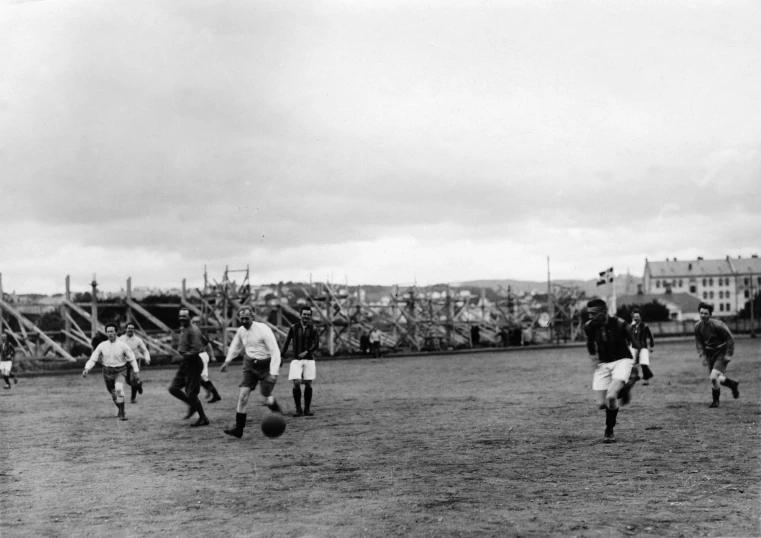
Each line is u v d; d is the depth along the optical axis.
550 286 76.94
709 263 164.62
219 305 47.34
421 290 66.62
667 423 14.29
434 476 9.70
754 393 20.20
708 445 11.66
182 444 12.88
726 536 6.78
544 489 8.82
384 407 18.61
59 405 20.77
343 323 54.97
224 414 17.64
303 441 12.93
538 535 6.86
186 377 15.47
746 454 10.85
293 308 54.69
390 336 61.03
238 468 10.50
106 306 45.22
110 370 16.73
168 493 8.97
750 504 7.94
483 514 7.67
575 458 10.83
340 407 18.75
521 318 75.56
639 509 7.79
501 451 11.55
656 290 164.38
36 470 10.66
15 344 42.91
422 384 26.42
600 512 7.68
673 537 6.76
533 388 23.78
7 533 7.29
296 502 8.37
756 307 103.19
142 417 17.28
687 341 73.50
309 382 16.95
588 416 15.88
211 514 7.91
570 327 74.94
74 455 11.93
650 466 10.09
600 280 59.94
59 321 48.25
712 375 16.72
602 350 12.56
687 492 8.54
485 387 24.55
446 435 13.40
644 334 22.27
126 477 10.02
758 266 162.00
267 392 13.59
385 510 7.90
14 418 17.47
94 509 8.23
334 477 9.74
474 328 64.31
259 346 13.56
